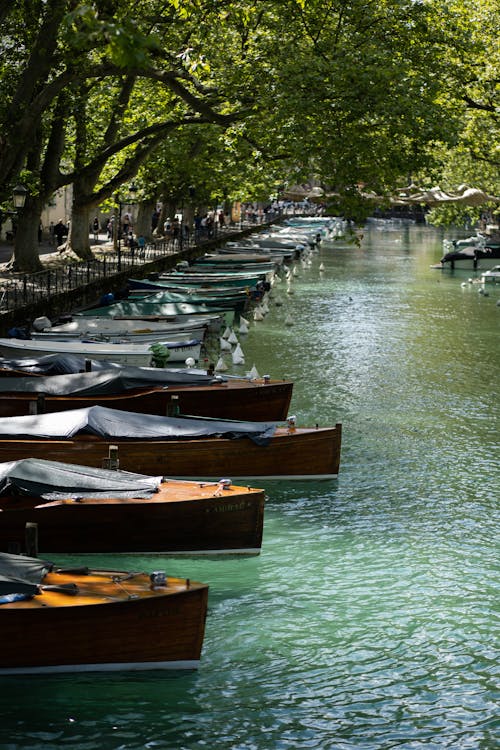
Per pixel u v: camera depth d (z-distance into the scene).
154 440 20.05
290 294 54.25
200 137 52.34
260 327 41.94
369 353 35.84
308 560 17.86
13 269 45.31
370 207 34.81
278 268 66.31
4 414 23.38
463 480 22.02
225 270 58.53
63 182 45.25
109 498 16.97
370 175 34.69
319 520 19.66
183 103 44.75
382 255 84.06
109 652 13.41
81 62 34.38
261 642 14.99
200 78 38.47
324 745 12.58
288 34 36.94
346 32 37.34
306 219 127.25
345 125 34.38
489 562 17.89
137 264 54.41
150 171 60.88
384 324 43.06
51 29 33.88
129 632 13.40
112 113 47.19
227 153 49.88
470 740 12.72
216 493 17.52
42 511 16.84
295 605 16.17
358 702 13.52
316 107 33.41
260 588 16.75
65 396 23.58
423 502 20.70
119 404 23.86
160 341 33.38
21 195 34.50
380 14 37.59
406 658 14.62
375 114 34.19
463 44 39.59
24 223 45.38
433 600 16.42
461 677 14.16
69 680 13.41
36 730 12.70
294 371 32.53
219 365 31.67
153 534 17.27
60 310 39.69
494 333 40.81
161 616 13.46
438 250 90.38
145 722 12.93
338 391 29.72
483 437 25.14
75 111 43.97
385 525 19.50
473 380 31.48
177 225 76.94
